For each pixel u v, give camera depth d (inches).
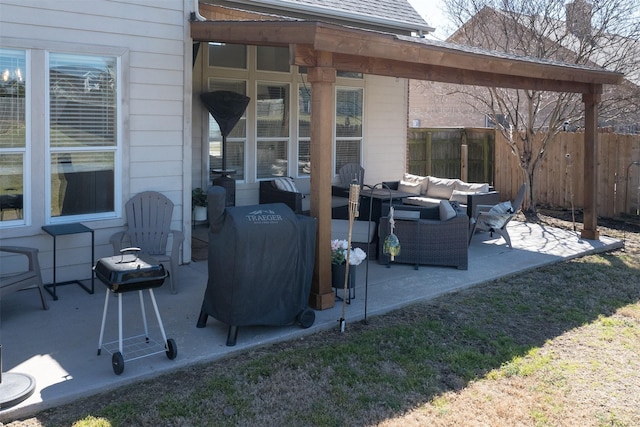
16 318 198.7
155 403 145.1
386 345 185.9
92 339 181.5
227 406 145.3
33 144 222.8
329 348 181.6
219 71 352.5
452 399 153.1
